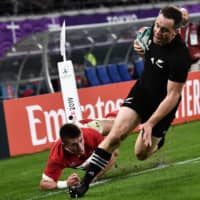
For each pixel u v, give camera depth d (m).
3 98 49.28
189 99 44.88
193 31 44.59
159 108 19.47
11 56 46.31
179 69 19.62
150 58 21.06
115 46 51.16
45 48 41.50
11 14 68.44
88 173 20.38
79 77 49.69
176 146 34.25
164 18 19.27
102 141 22.09
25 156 35.44
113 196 21.66
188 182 23.25
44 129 36.81
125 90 41.88
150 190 22.27
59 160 23.42
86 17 70.44
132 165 28.59
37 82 51.03
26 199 23.41
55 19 68.00
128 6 73.81
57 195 23.09
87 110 38.78
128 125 20.77
